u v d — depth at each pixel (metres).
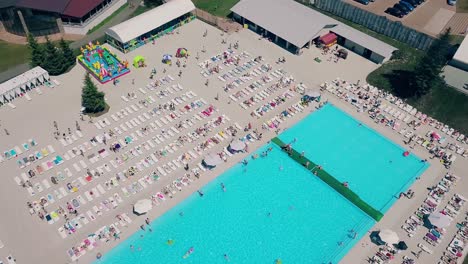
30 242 50.53
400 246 50.75
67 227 51.72
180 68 76.56
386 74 76.88
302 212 55.31
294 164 61.09
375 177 60.00
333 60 80.06
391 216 54.88
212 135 64.19
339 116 68.88
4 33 85.31
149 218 53.44
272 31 82.06
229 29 86.94
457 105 69.94
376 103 71.00
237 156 61.47
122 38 77.50
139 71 75.56
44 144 61.88
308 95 69.62
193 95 70.88
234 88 72.75
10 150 60.72
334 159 62.28
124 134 63.81
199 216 54.19
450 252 50.47
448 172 60.44
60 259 49.06
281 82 74.00
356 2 94.44
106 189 56.19
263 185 58.25
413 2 91.12
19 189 55.94
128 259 49.56
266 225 53.69
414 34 81.44
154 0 94.88
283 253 50.94
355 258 50.34
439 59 66.88
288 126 66.62
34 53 71.62
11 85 68.69
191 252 50.53
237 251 50.91
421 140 65.06
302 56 80.62
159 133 64.12
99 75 72.69
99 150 61.00
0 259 48.88
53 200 54.72
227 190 57.31
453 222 53.78
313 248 51.50
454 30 84.62
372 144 64.69
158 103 69.19
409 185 58.81
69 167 58.75
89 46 79.06
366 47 79.31
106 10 89.88
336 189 58.09
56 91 71.25
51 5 81.50
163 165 59.53
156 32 83.81
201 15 90.25
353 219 54.75
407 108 70.31
